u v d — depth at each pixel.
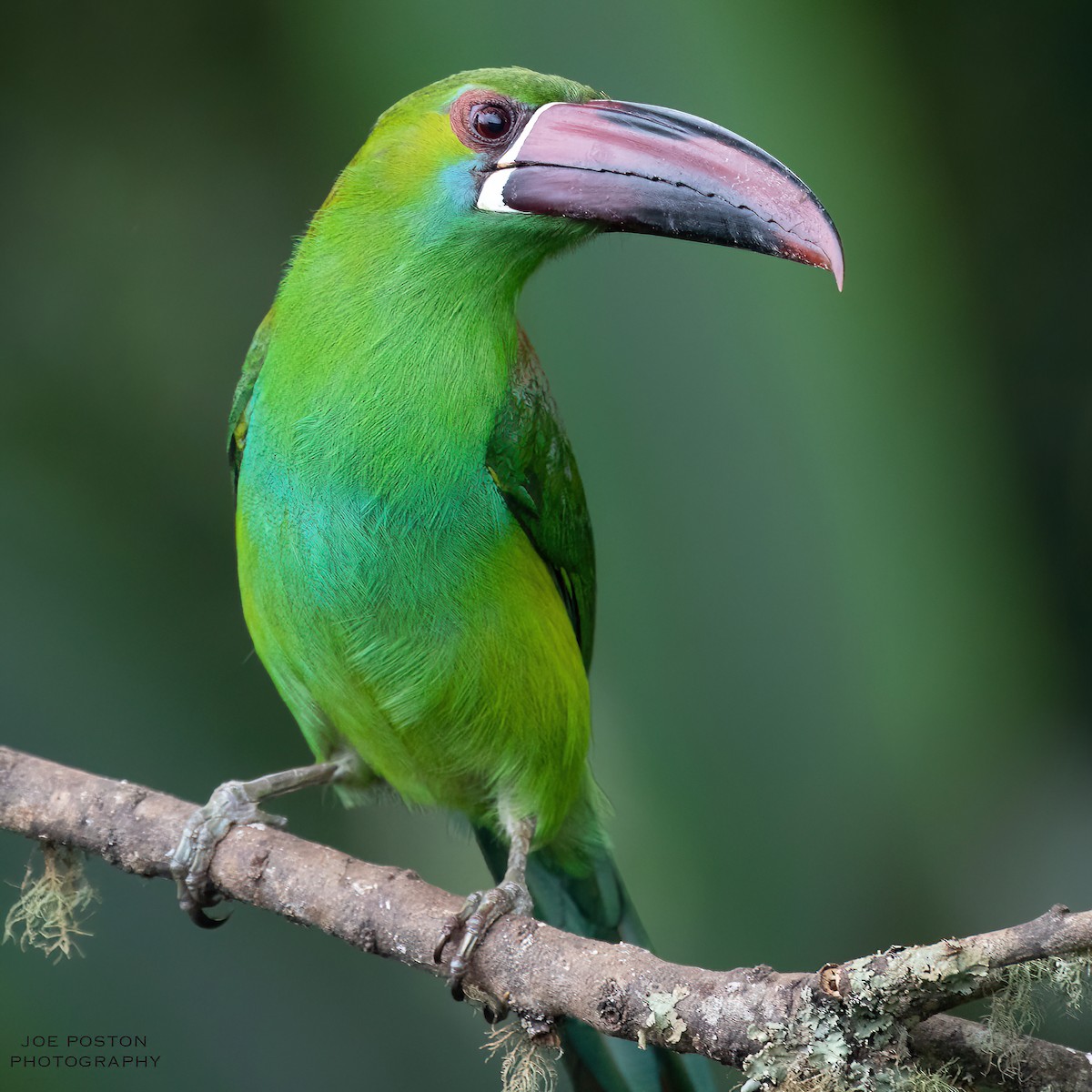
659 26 10.64
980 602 10.90
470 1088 11.63
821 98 11.05
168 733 11.63
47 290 14.20
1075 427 16.88
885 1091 6.45
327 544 9.13
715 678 10.09
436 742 9.79
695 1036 6.87
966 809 11.98
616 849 10.41
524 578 9.59
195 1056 11.06
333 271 9.22
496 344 9.34
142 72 14.83
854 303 10.73
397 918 8.05
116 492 12.91
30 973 10.89
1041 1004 6.79
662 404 10.13
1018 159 17.08
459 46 10.62
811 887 10.16
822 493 10.05
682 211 9.11
